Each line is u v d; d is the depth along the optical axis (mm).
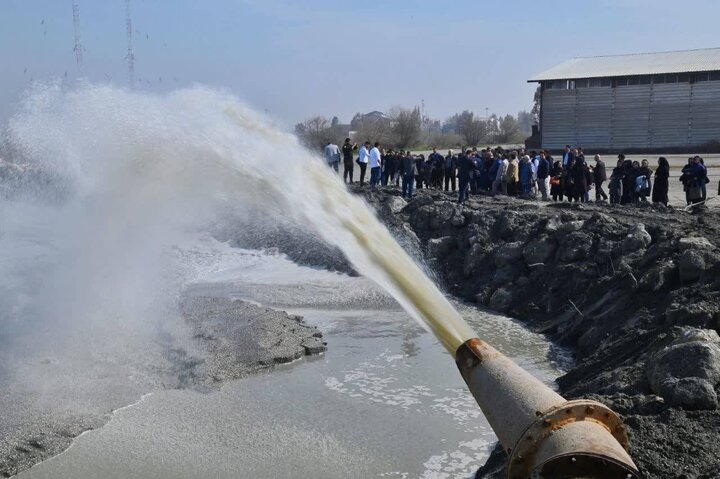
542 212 25188
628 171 28578
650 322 15367
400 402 13539
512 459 4941
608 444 4750
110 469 10820
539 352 17297
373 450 11500
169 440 11797
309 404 13445
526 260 22406
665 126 63062
